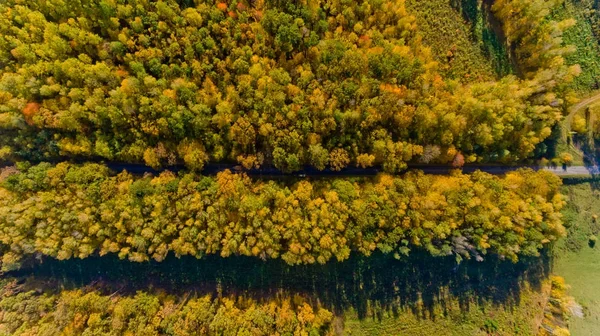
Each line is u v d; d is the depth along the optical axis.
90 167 55.03
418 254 59.97
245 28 54.88
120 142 55.97
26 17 53.97
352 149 56.53
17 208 52.50
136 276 60.09
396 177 57.22
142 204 53.78
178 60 55.44
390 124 56.91
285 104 54.25
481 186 56.81
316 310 59.66
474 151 59.84
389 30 58.75
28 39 54.28
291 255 53.81
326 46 55.31
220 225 54.28
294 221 53.75
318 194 56.94
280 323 55.59
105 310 56.00
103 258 59.78
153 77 53.94
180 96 53.62
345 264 60.03
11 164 57.34
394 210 54.12
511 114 56.22
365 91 54.84
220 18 54.56
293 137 53.97
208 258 59.91
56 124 53.34
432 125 55.94
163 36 54.94
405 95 55.56
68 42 54.03
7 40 53.84
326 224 53.44
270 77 53.88
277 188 55.78
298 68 55.12
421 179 56.47
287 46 54.97
